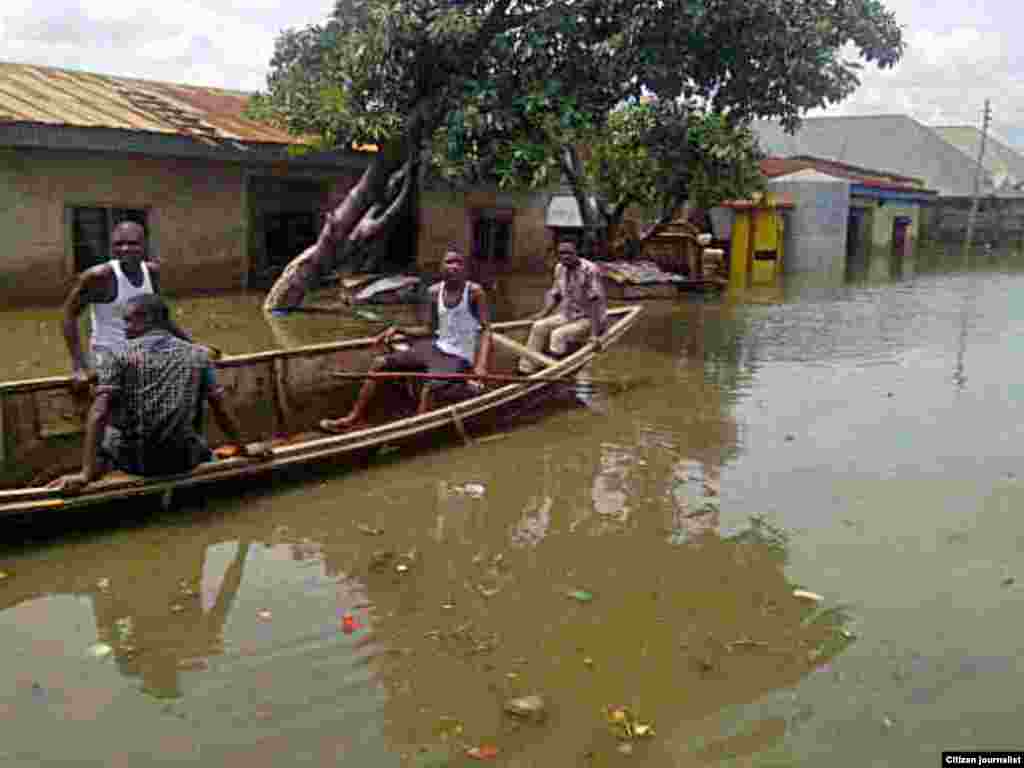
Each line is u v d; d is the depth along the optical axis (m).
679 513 5.52
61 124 10.83
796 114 12.23
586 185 15.91
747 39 10.77
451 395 7.35
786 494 5.84
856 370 9.67
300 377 7.14
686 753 3.24
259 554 4.84
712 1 9.98
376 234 12.55
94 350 5.76
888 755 3.23
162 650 3.88
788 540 5.11
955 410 7.95
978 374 9.47
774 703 3.54
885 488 5.96
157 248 12.57
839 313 14.14
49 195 11.35
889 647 3.97
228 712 3.44
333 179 14.75
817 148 40.22
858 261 25.88
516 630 4.08
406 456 6.51
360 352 7.56
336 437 5.98
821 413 7.84
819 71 11.16
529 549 4.97
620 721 3.42
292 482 5.90
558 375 7.64
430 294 7.50
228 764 3.15
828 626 4.15
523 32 10.30
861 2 11.24
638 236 18.42
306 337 10.41
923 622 4.19
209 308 12.07
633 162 15.58
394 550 4.93
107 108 12.38
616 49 10.08
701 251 17.33
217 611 4.21
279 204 14.50
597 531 5.23
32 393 5.59
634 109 14.95
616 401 8.24
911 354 10.59
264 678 3.67
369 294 12.89
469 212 16.80
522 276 17.86
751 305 15.07
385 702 3.52
